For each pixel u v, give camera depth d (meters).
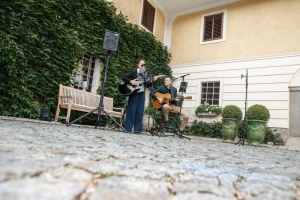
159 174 0.96
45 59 4.66
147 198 0.63
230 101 7.57
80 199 0.57
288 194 0.82
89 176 0.79
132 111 4.31
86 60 6.16
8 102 4.14
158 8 9.13
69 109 4.43
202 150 2.43
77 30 5.47
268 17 7.40
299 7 6.92
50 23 4.76
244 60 7.54
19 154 0.97
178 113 4.77
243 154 2.49
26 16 4.38
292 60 6.71
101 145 1.78
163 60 8.72
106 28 6.28
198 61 8.55
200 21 8.86
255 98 7.13
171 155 1.67
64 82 5.09
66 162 0.93
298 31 6.80
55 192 0.59
